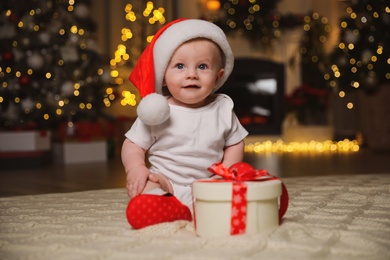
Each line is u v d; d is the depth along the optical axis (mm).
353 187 1791
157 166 1316
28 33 3746
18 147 3434
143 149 1307
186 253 849
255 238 906
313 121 5566
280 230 963
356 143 5312
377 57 4266
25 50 3736
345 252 836
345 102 5770
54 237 1015
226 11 5352
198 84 1243
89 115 4055
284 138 5344
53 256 856
